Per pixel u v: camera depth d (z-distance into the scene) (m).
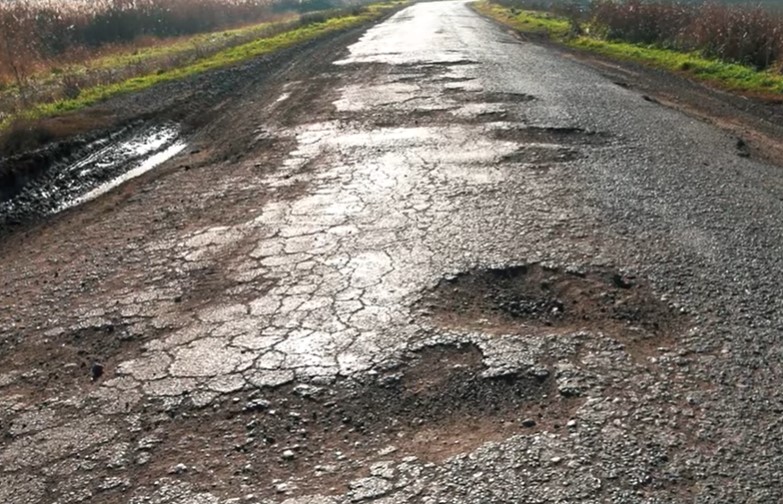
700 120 10.20
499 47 18.39
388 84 12.73
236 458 3.43
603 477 3.19
